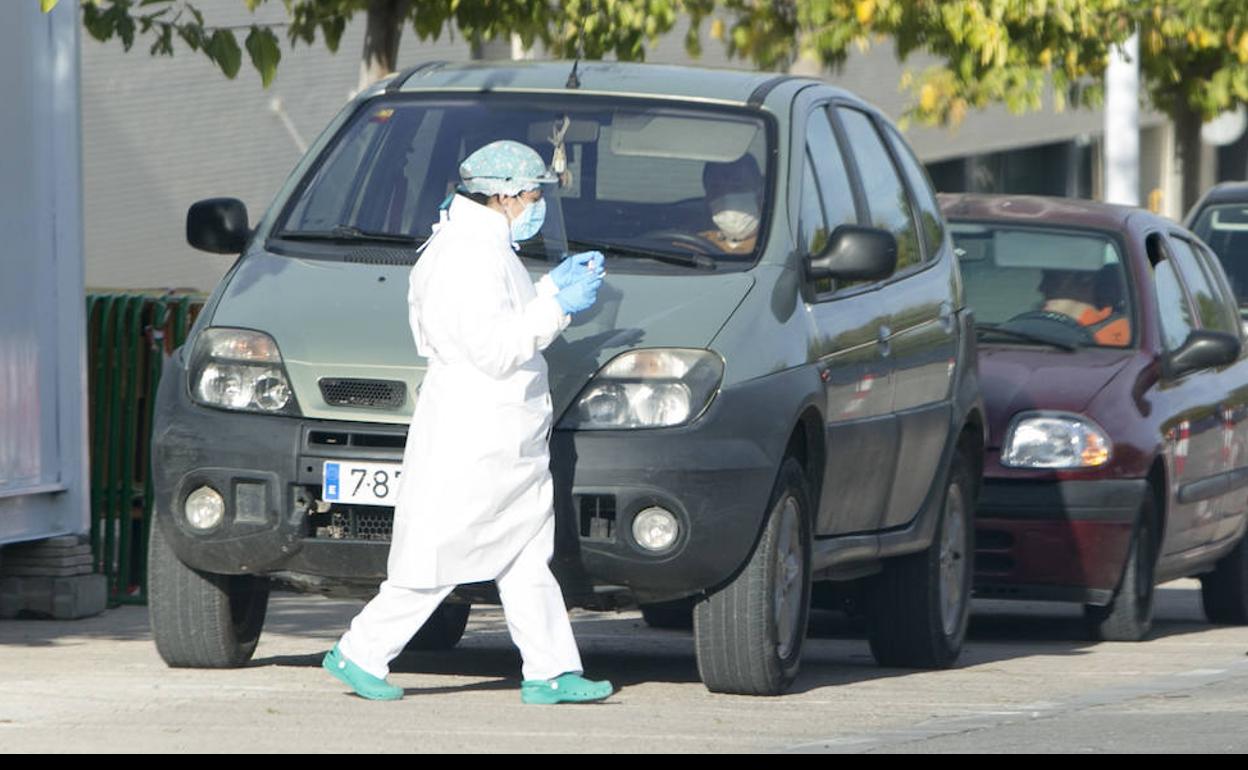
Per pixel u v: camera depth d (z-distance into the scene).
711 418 25.81
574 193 28.83
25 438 35.56
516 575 25.48
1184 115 83.62
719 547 25.77
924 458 31.88
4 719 24.08
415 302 25.33
